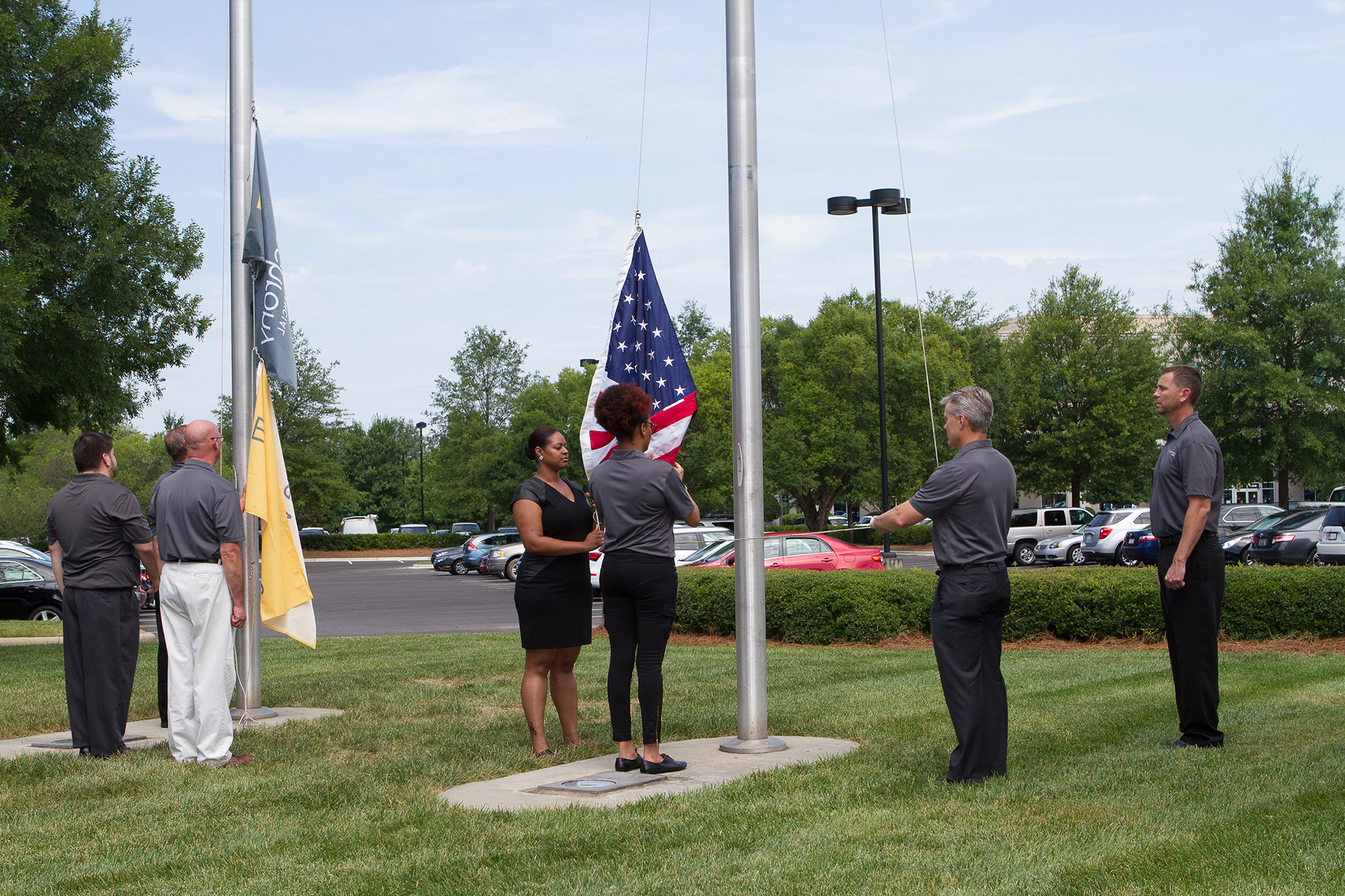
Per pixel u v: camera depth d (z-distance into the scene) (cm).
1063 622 1154
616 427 535
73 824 469
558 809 463
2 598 2095
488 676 982
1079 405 4472
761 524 596
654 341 634
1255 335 3519
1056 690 775
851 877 363
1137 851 380
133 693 931
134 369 1548
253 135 776
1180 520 570
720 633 1362
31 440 5588
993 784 486
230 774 562
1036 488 4581
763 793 484
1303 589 1055
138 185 1533
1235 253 3653
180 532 594
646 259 638
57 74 1464
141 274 1516
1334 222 3631
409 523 9738
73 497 623
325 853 417
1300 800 441
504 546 3550
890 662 1001
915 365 4209
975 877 359
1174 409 581
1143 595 1126
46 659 1266
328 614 2152
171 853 424
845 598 1230
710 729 673
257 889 376
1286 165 3675
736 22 599
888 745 592
